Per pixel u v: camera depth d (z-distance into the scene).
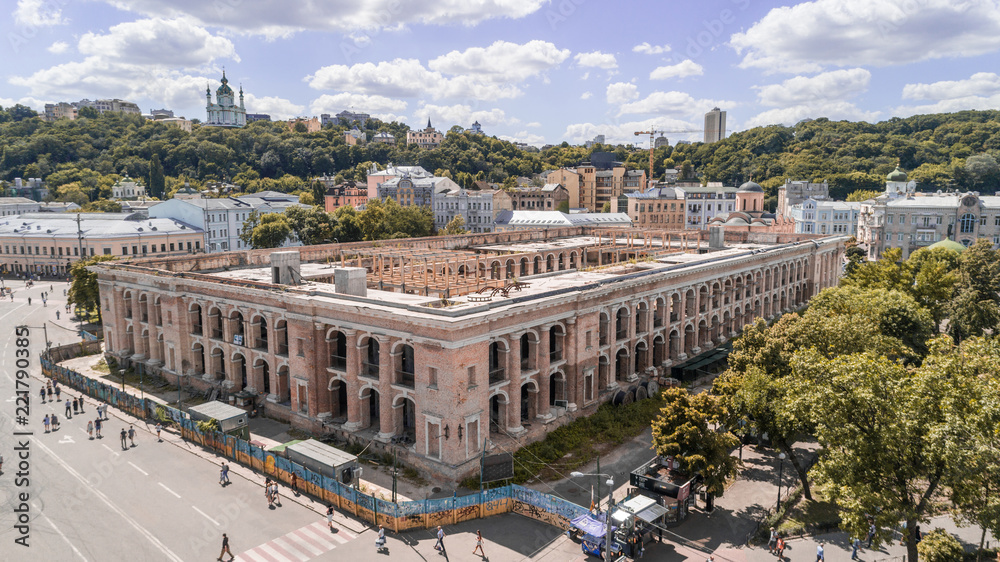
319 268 66.69
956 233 132.75
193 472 45.41
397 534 37.28
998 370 34.22
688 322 68.50
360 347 47.47
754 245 95.69
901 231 137.38
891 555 36.53
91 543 36.00
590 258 97.44
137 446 49.88
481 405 43.34
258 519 39.00
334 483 40.25
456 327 39.72
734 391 44.81
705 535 38.41
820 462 35.16
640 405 56.09
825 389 33.91
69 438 51.25
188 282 58.72
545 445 48.00
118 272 66.31
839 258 109.88
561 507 38.34
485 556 35.19
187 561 34.31
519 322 46.16
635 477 41.03
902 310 65.06
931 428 30.08
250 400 55.56
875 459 32.38
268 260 73.06
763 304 83.69
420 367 42.94
